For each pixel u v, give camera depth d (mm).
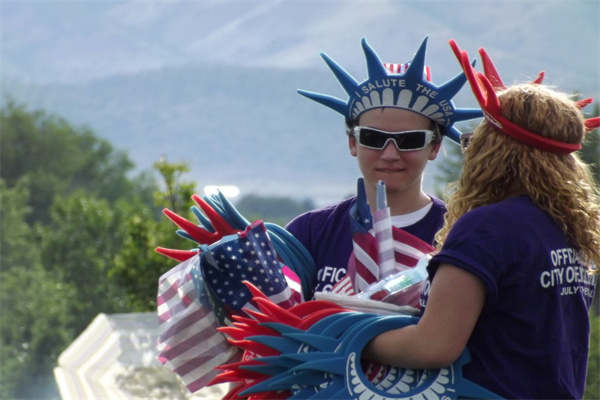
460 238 8953
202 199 12852
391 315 9820
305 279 12906
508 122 9422
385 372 9562
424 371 9406
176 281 12227
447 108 12492
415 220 12797
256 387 9742
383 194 11734
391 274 11492
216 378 10398
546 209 9336
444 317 8820
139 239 35000
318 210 13508
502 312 9102
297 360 9648
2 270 133750
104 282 85312
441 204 12953
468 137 11219
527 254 8969
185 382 12164
